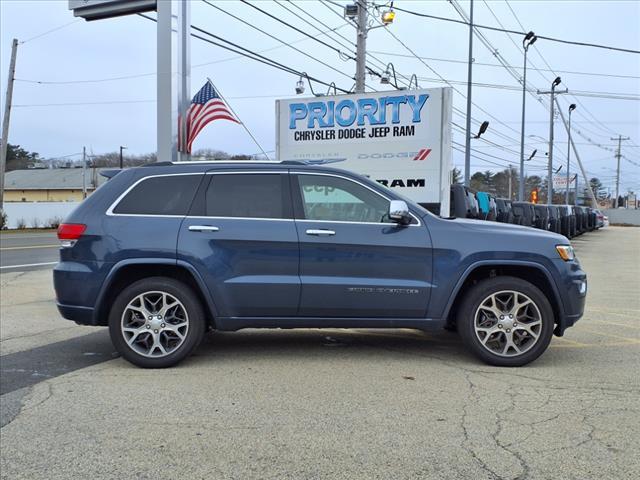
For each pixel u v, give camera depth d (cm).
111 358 601
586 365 562
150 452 375
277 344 652
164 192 569
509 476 340
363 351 620
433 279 550
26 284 1190
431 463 357
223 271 549
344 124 1230
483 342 555
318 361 579
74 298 553
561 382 508
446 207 1162
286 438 394
